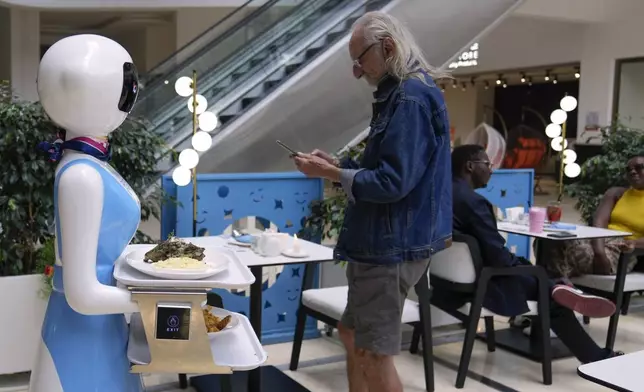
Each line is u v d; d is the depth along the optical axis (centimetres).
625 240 387
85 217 144
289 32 659
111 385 153
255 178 371
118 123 159
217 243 304
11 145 291
